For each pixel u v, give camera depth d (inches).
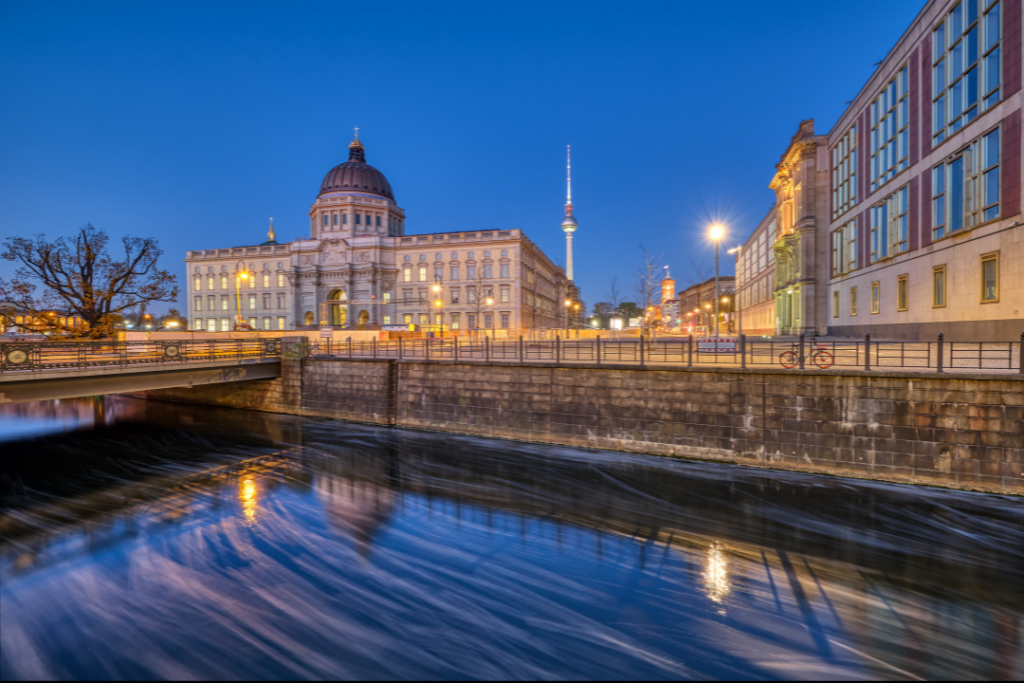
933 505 460.8
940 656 283.7
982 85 782.5
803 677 269.7
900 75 1053.8
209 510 515.2
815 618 319.3
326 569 388.2
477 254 3068.4
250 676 271.3
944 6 882.1
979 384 470.3
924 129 951.0
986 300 773.9
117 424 935.7
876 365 571.2
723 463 588.1
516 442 727.1
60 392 678.5
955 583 355.3
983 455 468.4
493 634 308.7
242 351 955.3
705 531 445.7
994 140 757.9
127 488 585.9
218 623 319.3
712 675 272.4
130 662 282.0
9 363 608.7
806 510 475.2
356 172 3582.7
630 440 647.8
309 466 667.4
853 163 1320.1
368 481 603.2
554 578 372.8
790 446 554.6
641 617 323.9
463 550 419.5
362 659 285.7
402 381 858.1
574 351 971.3
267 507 522.6
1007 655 284.0
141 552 418.3
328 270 3250.5
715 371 594.6
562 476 591.8
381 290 3161.9
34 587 363.9
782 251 1857.8
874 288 1187.9
